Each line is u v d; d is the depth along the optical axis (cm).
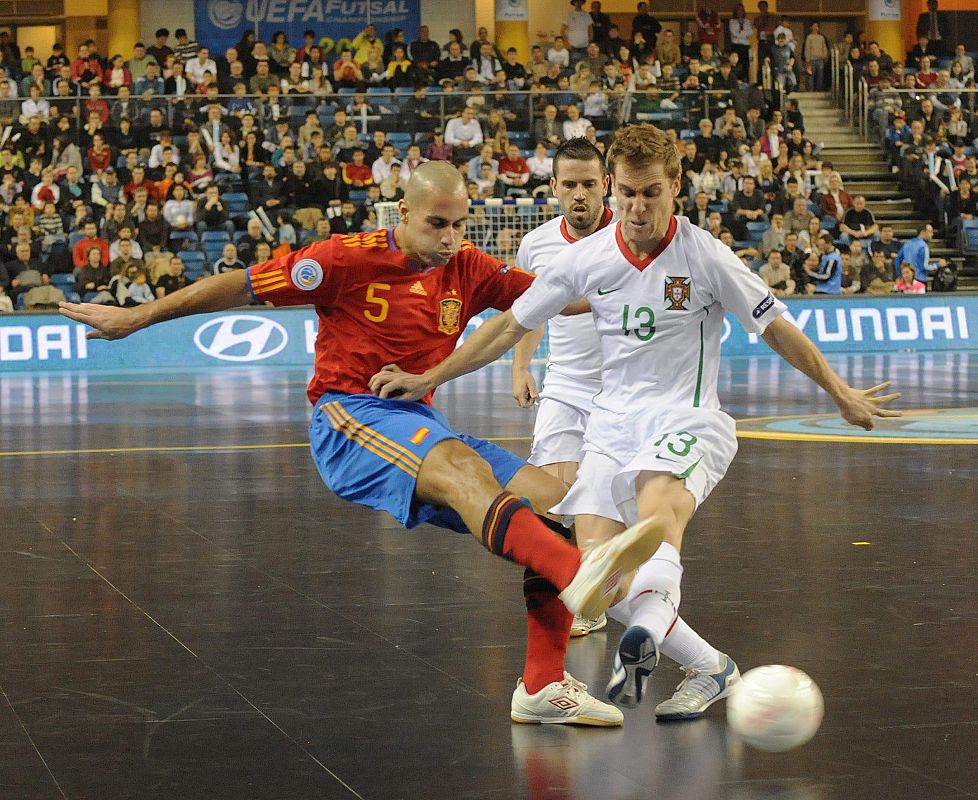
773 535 827
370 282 491
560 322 637
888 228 2714
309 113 2736
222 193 2669
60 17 3512
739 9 3319
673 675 525
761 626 596
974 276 2892
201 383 2070
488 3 3450
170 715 468
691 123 2884
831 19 3762
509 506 437
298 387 1994
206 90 2822
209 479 1086
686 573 715
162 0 3344
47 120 2616
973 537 816
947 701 480
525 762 421
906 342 2641
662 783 401
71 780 401
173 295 488
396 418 476
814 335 2580
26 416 1595
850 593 663
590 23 3222
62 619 616
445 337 506
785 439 1333
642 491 468
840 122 3225
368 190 2628
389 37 3175
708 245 483
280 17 3372
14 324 2370
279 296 491
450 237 479
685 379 492
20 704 481
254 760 420
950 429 1413
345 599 658
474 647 564
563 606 463
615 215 648
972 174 2964
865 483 1042
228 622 609
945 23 3688
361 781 402
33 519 898
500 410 1623
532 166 2708
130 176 2605
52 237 2477
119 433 1422
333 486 486
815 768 412
